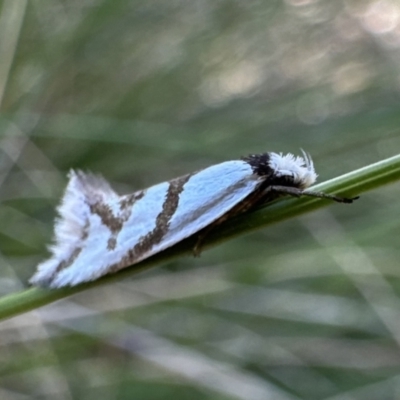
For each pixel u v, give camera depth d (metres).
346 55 0.18
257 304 0.14
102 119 0.14
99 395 0.12
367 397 0.12
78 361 0.13
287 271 0.14
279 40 0.18
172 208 0.10
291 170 0.10
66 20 0.15
